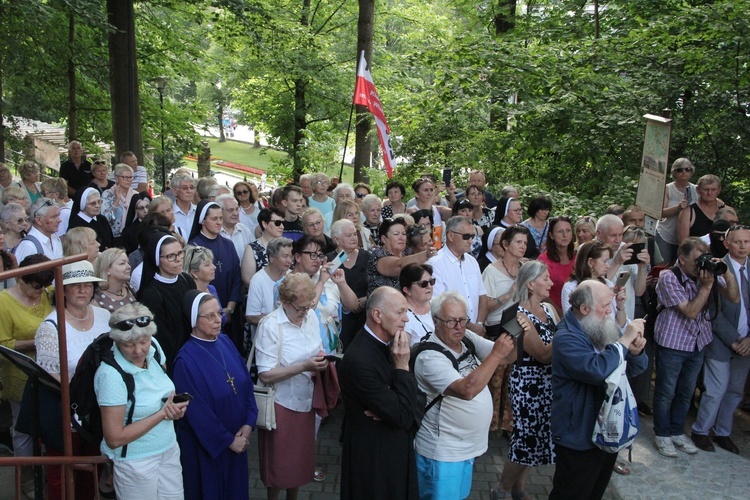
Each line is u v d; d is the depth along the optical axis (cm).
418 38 1997
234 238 774
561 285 669
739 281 634
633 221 759
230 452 462
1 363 510
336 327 600
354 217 775
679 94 1021
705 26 1041
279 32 1961
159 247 528
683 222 816
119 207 932
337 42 2264
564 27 1405
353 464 411
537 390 520
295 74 2058
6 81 1897
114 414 399
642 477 597
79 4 1277
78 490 470
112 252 535
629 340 458
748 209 981
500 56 1142
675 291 617
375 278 658
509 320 416
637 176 1023
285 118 2209
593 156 1050
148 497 416
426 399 438
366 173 1639
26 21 1527
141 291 543
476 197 898
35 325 514
